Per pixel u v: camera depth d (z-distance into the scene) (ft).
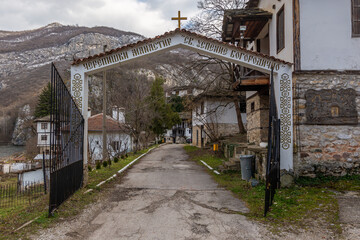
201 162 60.34
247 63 31.50
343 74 32.14
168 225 19.02
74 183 26.94
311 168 31.71
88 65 30.60
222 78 71.61
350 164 31.73
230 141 66.64
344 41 32.37
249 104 55.52
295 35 32.48
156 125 135.23
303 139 31.86
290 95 31.58
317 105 32.01
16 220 19.86
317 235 16.90
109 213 21.85
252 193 27.99
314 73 32.01
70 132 26.09
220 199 26.35
